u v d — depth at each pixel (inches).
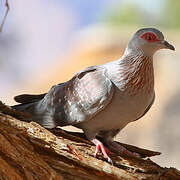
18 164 366.0
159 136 783.1
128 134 792.9
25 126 376.2
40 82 968.3
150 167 404.5
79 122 430.3
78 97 427.2
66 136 418.3
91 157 396.8
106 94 415.8
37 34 1246.3
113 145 443.2
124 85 417.4
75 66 929.5
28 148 371.6
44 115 444.5
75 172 385.1
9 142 362.9
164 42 424.2
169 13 1137.4
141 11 1156.5
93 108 419.5
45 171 372.5
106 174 389.4
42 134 379.9
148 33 422.0
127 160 407.5
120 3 1191.6
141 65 420.2
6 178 360.5
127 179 393.4
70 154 383.2
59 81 923.4
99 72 432.8
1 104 394.0
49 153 380.8
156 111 805.9
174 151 771.4
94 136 434.9
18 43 1217.4
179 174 404.8
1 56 1176.8
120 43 944.3
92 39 989.8
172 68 851.4
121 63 425.7
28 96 464.4
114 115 424.2
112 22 1154.0
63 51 1248.2
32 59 1204.5
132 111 425.1
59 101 437.1
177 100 804.6
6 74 1137.4
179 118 788.6
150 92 427.2
